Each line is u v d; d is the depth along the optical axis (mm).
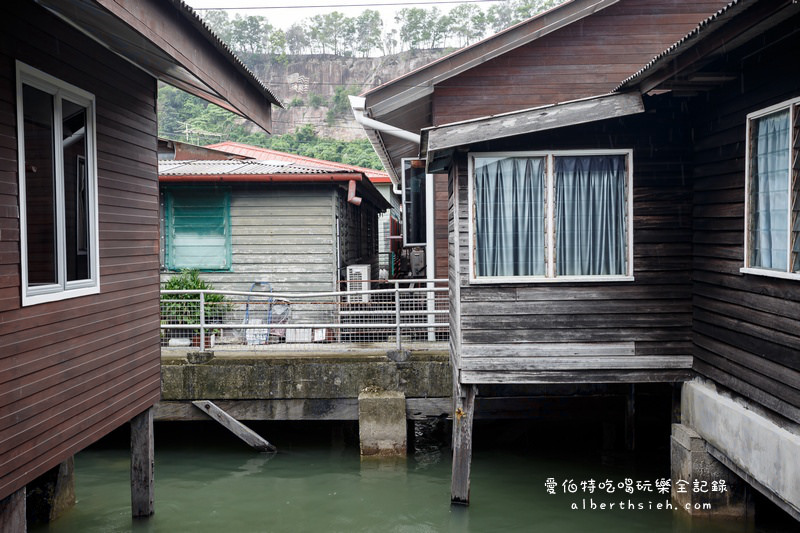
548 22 10234
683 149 6621
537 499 7492
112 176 5758
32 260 4594
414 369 9031
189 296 10938
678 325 6672
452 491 7238
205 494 7820
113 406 5777
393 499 7594
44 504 6953
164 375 9047
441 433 10625
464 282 6723
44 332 4688
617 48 10383
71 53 5062
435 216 11164
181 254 11945
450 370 8977
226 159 15375
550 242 6641
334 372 9070
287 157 24250
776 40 4785
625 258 6664
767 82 5168
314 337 10781
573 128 6613
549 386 8672
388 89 9891
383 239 30922
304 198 11867
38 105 4684
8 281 4258
